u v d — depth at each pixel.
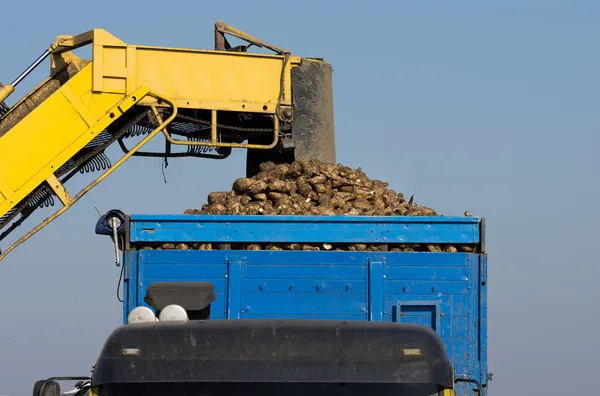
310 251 29.23
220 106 37.75
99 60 36.91
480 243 29.77
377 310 29.08
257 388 20.39
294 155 38.50
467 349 29.05
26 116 36.34
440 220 29.75
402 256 29.28
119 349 20.66
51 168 36.34
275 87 38.44
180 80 37.53
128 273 29.12
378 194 34.72
